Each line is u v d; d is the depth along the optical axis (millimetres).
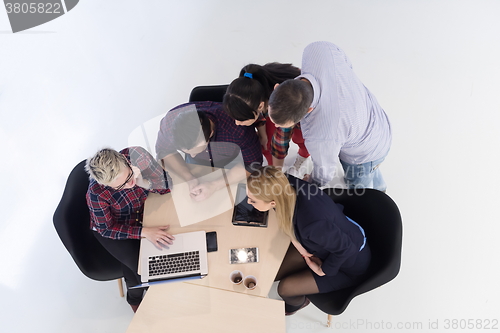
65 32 3631
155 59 3305
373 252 1672
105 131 2932
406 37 3166
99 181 1377
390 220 1557
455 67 2957
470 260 2211
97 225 1687
